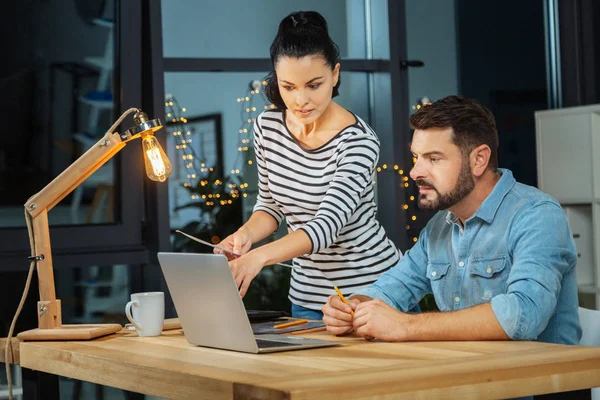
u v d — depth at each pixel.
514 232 2.16
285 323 2.41
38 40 3.87
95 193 3.98
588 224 4.77
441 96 4.67
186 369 1.75
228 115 4.21
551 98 5.05
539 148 4.74
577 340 2.19
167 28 4.10
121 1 3.97
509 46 4.87
